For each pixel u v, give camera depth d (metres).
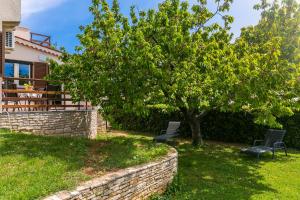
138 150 9.07
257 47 11.73
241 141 16.05
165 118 18.23
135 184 7.02
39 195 5.18
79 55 10.80
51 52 19.09
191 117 14.66
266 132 14.02
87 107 15.58
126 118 19.75
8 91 11.29
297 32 12.12
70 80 11.51
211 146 14.93
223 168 10.81
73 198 5.30
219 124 16.62
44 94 13.20
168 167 8.53
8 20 12.52
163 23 10.15
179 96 11.73
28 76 18.31
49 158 7.36
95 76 10.47
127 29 10.04
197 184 9.07
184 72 10.20
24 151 7.82
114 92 9.94
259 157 12.62
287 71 9.34
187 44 10.14
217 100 11.84
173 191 8.37
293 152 13.86
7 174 6.09
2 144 8.35
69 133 13.19
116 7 10.80
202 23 11.73
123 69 9.57
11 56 17.52
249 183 9.29
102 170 6.92
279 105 9.95
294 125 14.78
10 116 10.86
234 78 9.26
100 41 10.34
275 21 13.10
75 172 6.50
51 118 12.29
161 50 9.73
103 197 6.02
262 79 9.02
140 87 9.72
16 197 5.00
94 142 9.98
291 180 9.65
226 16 12.38
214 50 10.61
